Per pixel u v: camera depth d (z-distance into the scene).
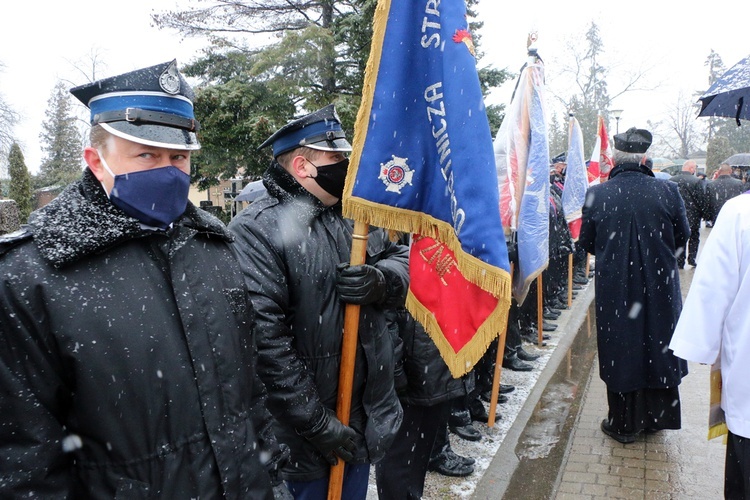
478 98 2.14
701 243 14.22
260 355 1.98
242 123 10.04
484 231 2.09
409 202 2.30
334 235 2.27
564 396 4.98
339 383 2.17
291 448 2.16
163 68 1.45
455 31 2.19
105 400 1.30
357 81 11.09
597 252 4.09
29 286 1.24
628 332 3.87
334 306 2.16
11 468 1.21
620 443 4.02
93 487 1.32
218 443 1.45
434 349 2.86
